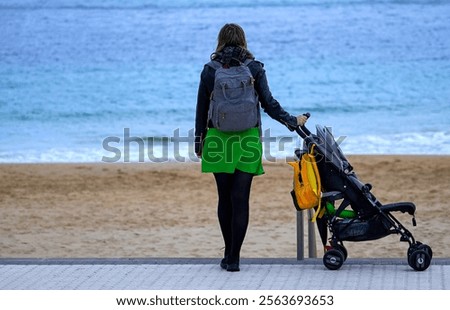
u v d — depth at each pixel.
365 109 64.31
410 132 54.22
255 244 25.86
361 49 84.56
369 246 25.05
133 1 100.25
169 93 71.06
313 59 81.44
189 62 81.88
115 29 92.12
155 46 86.81
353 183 15.62
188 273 15.57
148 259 16.70
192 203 33.22
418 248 15.53
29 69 80.50
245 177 15.22
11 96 70.38
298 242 16.48
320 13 95.12
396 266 15.98
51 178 38.91
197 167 41.25
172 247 25.94
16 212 31.66
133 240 27.05
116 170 40.69
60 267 16.17
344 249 16.05
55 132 56.72
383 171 39.88
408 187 36.16
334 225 15.73
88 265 16.28
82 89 72.81
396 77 75.56
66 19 95.31
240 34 15.39
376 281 14.84
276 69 78.38
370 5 97.06
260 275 15.36
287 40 87.31
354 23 92.06
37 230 28.66
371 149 48.25
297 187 15.63
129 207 32.56
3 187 36.81
